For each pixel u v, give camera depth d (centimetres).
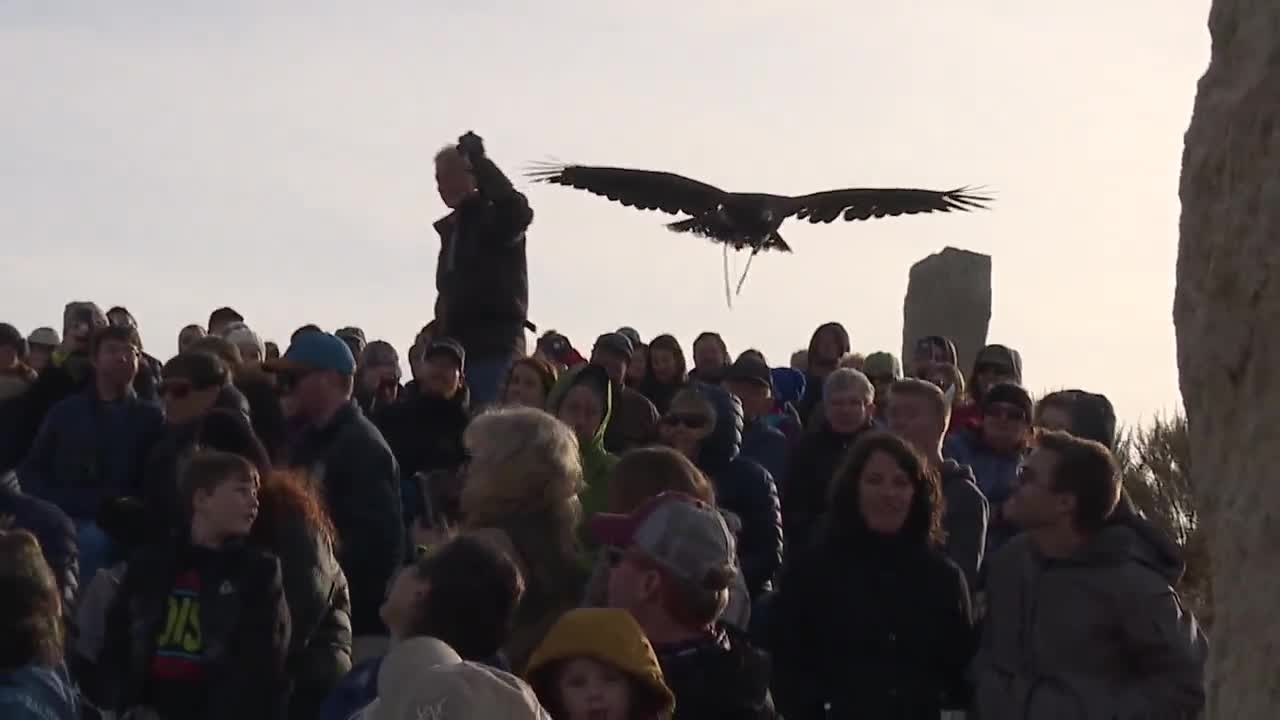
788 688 611
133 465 850
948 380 1140
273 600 565
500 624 422
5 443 926
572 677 392
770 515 814
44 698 456
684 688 438
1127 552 580
